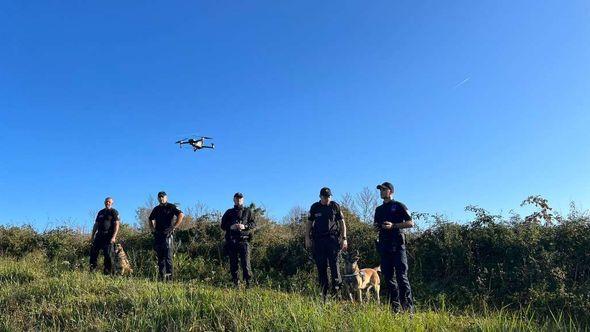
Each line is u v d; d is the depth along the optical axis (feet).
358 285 29.14
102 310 21.95
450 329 19.17
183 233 42.96
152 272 37.40
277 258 38.88
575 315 25.73
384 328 18.13
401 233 24.57
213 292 23.94
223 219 31.60
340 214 26.73
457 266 33.73
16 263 35.81
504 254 32.96
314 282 33.19
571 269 30.76
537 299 28.37
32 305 22.80
